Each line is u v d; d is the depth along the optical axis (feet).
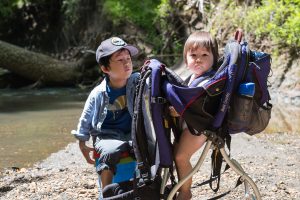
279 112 32.32
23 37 71.20
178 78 11.05
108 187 11.55
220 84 10.54
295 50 37.73
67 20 65.57
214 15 45.83
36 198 16.61
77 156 23.08
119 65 11.79
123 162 11.86
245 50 10.78
